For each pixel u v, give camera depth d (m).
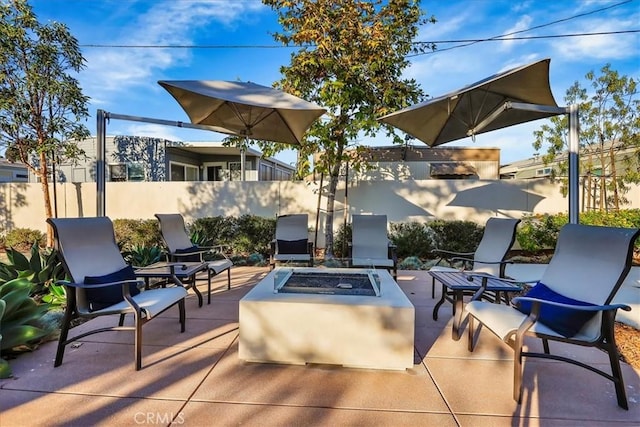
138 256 5.28
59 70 7.22
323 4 5.83
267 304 2.51
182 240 4.98
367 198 7.39
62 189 8.02
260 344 2.51
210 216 7.67
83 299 2.60
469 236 6.72
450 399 2.07
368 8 5.82
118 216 7.82
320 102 6.38
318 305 2.46
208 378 2.29
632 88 7.27
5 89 6.85
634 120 7.23
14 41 6.62
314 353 2.47
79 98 7.42
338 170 6.61
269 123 5.03
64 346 2.46
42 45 6.83
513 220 3.93
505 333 2.13
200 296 3.82
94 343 2.82
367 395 2.11
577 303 2.22
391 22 5.96
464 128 5.04
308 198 7.49
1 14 6.50
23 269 4.18
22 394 2.07
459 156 14.62
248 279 5.16
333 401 2.05
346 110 6.06
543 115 4.37
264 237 7.10
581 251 2.46
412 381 2.28
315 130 5.96
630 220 6.36
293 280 3.18
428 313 3.64
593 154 7.84
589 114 7.64
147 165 12.16
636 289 4.49
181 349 2.72
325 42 5.68
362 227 5.48
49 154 7.58
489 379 2.31
